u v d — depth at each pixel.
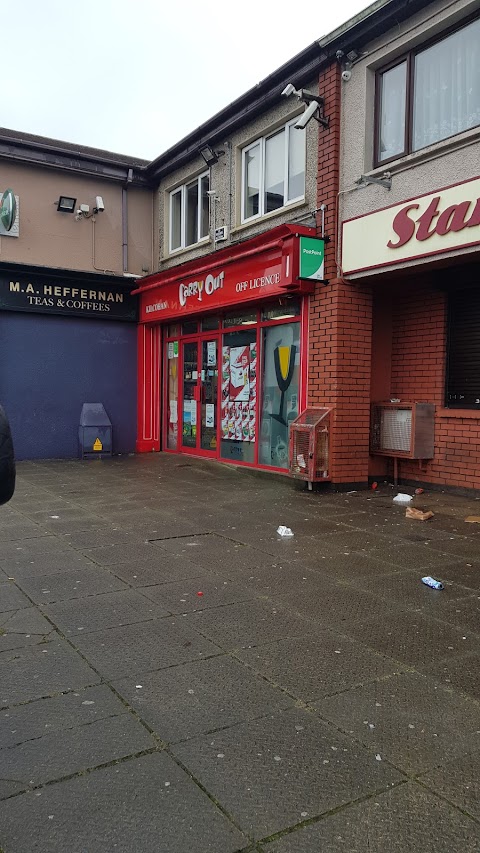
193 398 12.14
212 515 7.05
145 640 3.67
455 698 3.04
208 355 11.55
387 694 3.07
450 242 6.72
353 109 8.03
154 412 13.30
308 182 8.77
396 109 7.72
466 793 2.33
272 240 8.84
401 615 4.09
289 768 2.47
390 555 5.47
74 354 12.41
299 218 8.90
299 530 6.37
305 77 8.66
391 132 7.80
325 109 8.30
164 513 7.15
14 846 2.05
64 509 7.35
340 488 8.44
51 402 12.20
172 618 4.02
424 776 2.43
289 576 4.89
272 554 5.50
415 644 3.65
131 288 12.88
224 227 10.64
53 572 4.95
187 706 2.94
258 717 2.85
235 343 10.65
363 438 8.55
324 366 8.45
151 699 3.00
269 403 9.79
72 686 3.12
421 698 3.04
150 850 2.05
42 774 2.42
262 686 3.14
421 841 2.10
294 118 9.28
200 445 11.90
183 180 12.16
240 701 2.99
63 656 3.46
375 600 4.37
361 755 2.56
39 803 2.26
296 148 9.31
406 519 6.85
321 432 8.31
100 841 2.08
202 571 5.01
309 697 3.03
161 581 4.75
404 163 7.27
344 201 8.16
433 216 6.89
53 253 12.06
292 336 9.21
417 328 8.76
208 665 3.36
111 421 12.82
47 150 11.62
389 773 2.45
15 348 11.81
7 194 11.09
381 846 2.08
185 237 12.25
